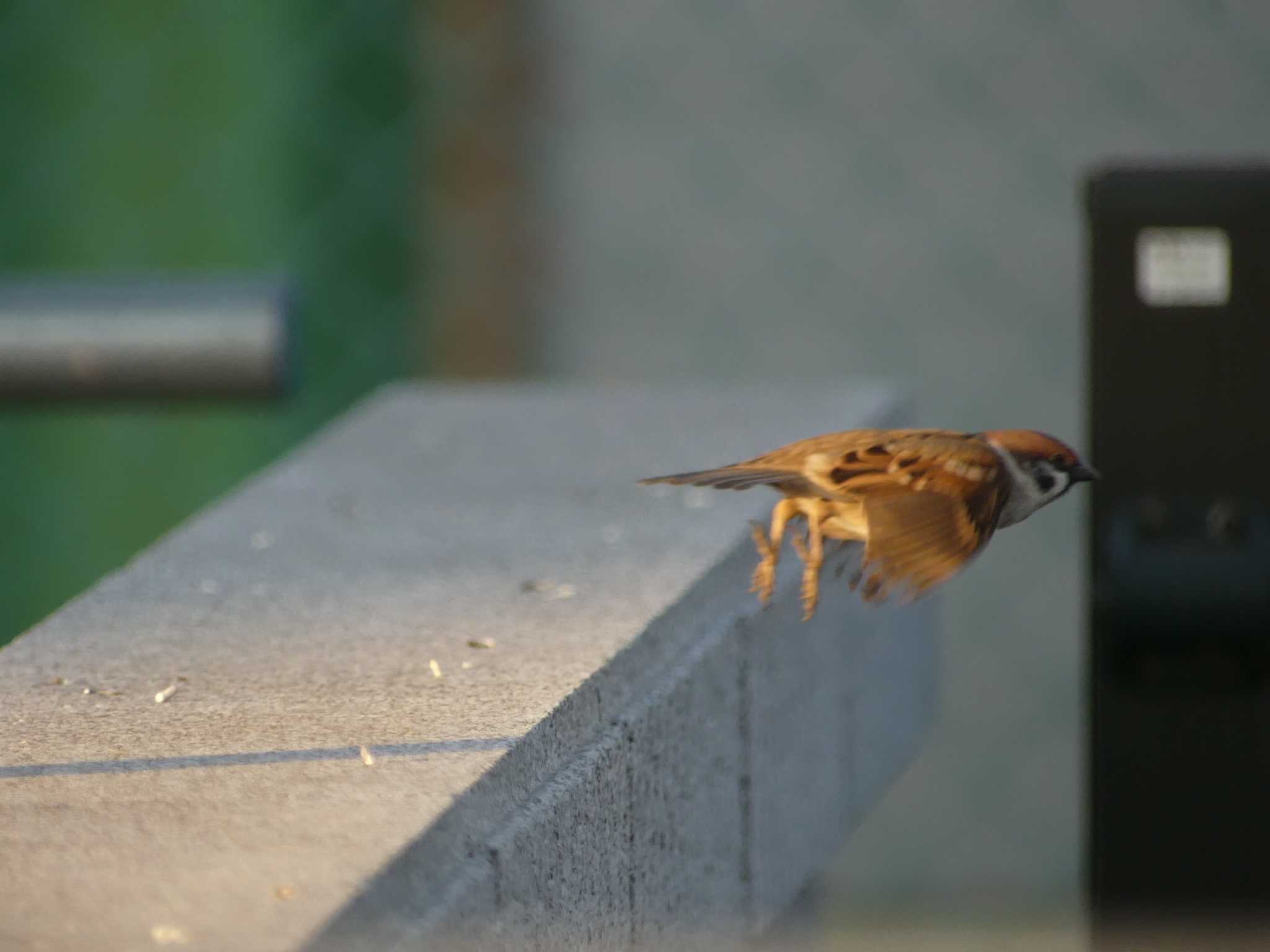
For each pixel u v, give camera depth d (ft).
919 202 38.24
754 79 38.65
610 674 24.99
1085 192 25.85
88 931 24.04
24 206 37.52
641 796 25.03
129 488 36.81
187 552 25.85
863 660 26.71
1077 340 38.19
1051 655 36.55
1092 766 25.86
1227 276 25.72
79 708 24.84
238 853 24.23
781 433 26.86
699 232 39.06
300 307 25.88
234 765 24.54
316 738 24.64
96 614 25.39
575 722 24.84
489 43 40.22
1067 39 37.83
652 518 26.00
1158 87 37.86
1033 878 36.29
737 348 38.91
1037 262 38.11
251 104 38.27
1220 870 25.82
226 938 24.02
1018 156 38.04
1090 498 25.81
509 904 24.47
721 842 25.49
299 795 24.43
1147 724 25.82
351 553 25.81
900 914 33.65
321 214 39.01
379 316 39.50
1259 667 25.77
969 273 38.11
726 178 38.86
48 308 25.75
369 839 24.27
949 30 38.04
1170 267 25.73
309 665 25.03
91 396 25.81
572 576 25.55
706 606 25.54
